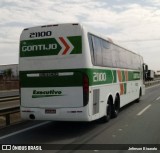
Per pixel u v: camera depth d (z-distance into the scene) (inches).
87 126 478.6
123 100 636.7
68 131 441.1
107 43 517.0
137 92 819.4
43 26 429.1
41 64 428.8
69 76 416.5
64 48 418.0
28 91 435.5
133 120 531.8
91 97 420.5
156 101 892.6
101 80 468.8
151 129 443.8
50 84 423.8
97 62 452.8
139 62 850.1
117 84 576.7
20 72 441.1
